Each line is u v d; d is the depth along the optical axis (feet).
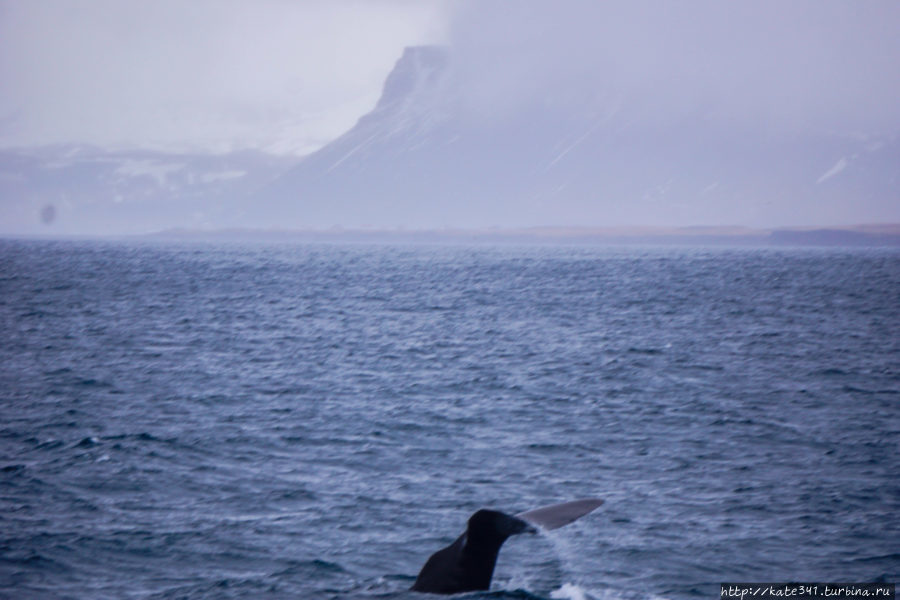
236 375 477.77
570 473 280.92
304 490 261.03
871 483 266.77
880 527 226.17
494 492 260.21
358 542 216.74
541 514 137.08
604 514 237.66
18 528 223.92
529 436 333.01
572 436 332.60
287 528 226.79
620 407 389.60
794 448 312.71
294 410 380.78
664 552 209.56
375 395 419.13
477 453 306.96
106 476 273.13
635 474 279.49
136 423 350.23
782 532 222.89
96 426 343.05
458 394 422.41
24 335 643.04
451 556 144.15
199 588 186.80
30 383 441.68
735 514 237.45
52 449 305.12
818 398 410.93
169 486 264.52
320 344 619.26
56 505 244.63
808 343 626.64
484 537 141.18
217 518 234.58
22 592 186.19
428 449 312.71
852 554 208.33
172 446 311.06
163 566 200.95
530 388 438.81
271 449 311.06
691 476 276.21
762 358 549.13
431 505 247.29
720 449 311.88
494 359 545.44
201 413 373.20
